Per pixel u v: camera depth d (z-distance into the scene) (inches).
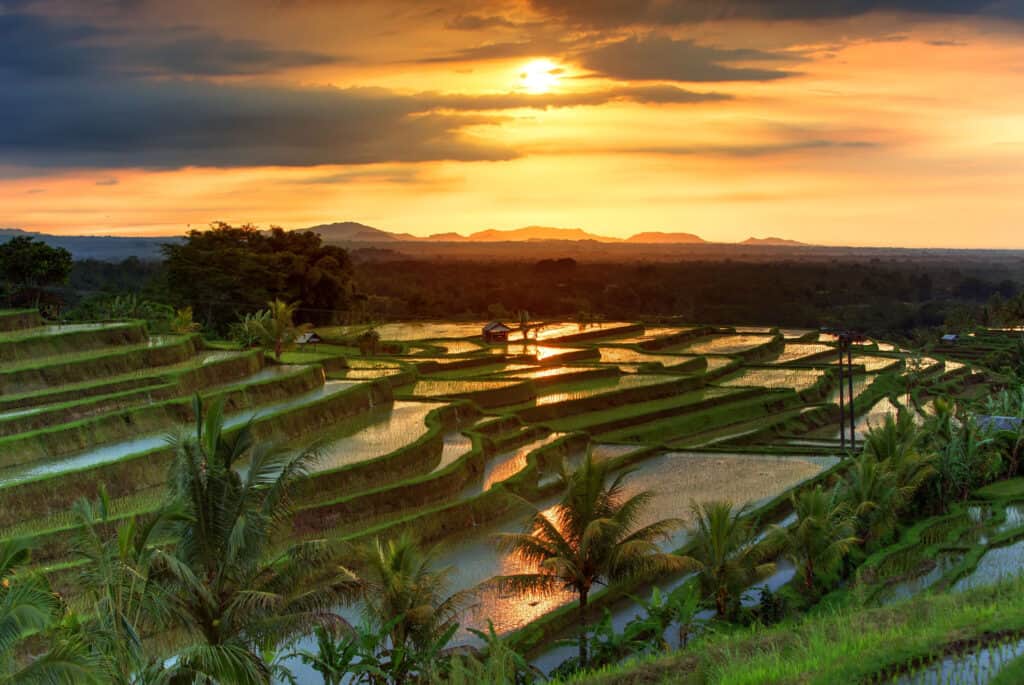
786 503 1926.7
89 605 1077.8
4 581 806.5
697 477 2198.6
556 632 1285.7
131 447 1796.3
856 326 7190.0
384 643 1006.4
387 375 3080.7
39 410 1871.3
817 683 557.3
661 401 3169.3
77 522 1312.7
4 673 636.7
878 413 3267.7
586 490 1229.7
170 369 2384.4
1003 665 543.5
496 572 1508.4
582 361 4010.8
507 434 2529.5
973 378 4284.0
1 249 3356.3
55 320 3225.9
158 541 1227.9
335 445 2110.0
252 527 839.7
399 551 1029.8
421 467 2043.6
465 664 951.0
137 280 7593.5
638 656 1008.9
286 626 834.8
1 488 1408.7
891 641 625.6
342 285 5639.8
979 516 1961.1
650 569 1234.6
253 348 3029.0
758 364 4215.1
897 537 1786.4
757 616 1289.4
